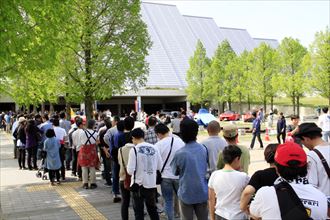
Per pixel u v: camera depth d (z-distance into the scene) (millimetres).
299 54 43688
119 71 15914
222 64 55438
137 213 6004
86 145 10375
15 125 17797
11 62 7395
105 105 73438
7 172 13680
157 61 74688
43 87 12945
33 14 7922
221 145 5539
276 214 2713
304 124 4203
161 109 78938
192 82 56438
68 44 10672
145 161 5934
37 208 8500
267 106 61062
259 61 47156
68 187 10711
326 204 2744
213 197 4113
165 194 6289
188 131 5039
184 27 89000
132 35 16469
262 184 3598
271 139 23703
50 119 15883
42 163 12508
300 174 2824
